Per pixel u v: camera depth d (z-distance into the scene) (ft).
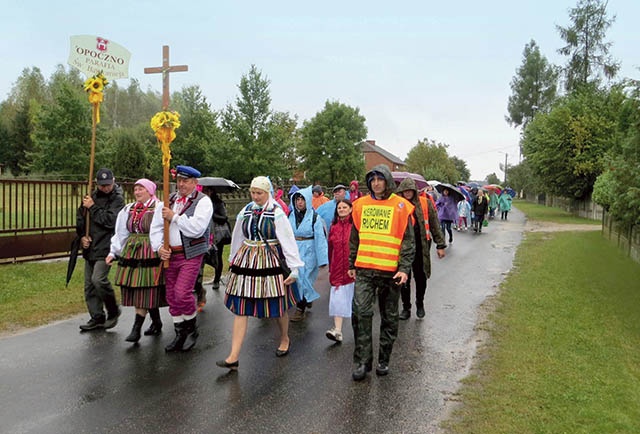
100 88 19.74
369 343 15.80
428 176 208.23
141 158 117.60
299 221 22.50
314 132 143.13
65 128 111.14
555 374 15.71
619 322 21.99
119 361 16.76
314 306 25.21
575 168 89.76
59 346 18.07
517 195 244.63
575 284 29.99
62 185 33.91
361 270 15.79
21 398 13.83
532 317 22.70
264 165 96.58
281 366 16.69
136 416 12.96
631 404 13.66
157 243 17.57
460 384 15.25
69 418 12.77
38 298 23.90
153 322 19.79
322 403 13.94
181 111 120.06
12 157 163.84
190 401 13.89
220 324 21.39
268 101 98.07
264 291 15.98
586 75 127.44
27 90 227.81
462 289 29.17
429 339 19.77
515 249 46.98
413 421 12.92
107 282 19.65
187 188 17.56
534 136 107.24
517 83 199.52
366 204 16.01
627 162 25.27
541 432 12.05
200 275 23.65
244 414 13.21
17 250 31.35
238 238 16.74
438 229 22.59
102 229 19.34
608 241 50.93
